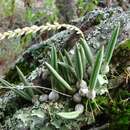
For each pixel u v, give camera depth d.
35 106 0.26
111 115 0.25
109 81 0.27
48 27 0.24
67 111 0.25
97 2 0.65
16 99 0.29
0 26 0.76
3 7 0.77
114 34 0.25
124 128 0.24
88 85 0.26
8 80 0.37
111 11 0.35
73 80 0.26
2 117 0.29
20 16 0.77
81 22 0.38
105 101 0.25
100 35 0.31
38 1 0.77
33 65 0.37
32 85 0.29
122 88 0.26
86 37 0.33
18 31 0.24
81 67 0.25
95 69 0.23
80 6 0.68
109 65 0.28
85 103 0.25
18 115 0.26
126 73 0.26
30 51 0.38
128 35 0.29
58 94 0.26
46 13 0.74
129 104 0.25
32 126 0.25
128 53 0.28
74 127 0.25
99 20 0.35
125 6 0.59
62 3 0.70
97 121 0.25
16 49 0.68
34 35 0.60
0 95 0.33
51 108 0.25
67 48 0.34
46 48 0.37
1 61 0.68
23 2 0.78
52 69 0.25
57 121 0.25
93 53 0.30
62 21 0.71
